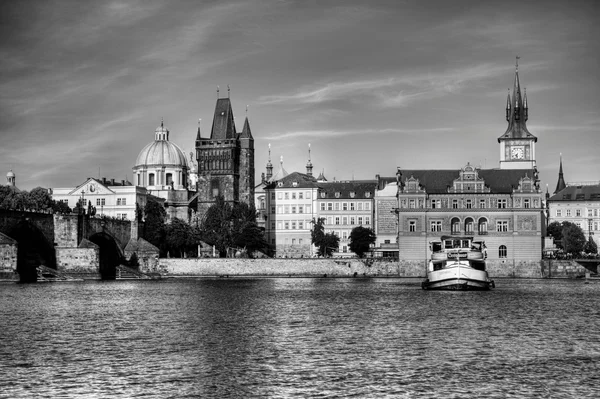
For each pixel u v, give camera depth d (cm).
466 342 9419
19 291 17688
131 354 8631
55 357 8450
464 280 17812
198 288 19325
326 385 7219
